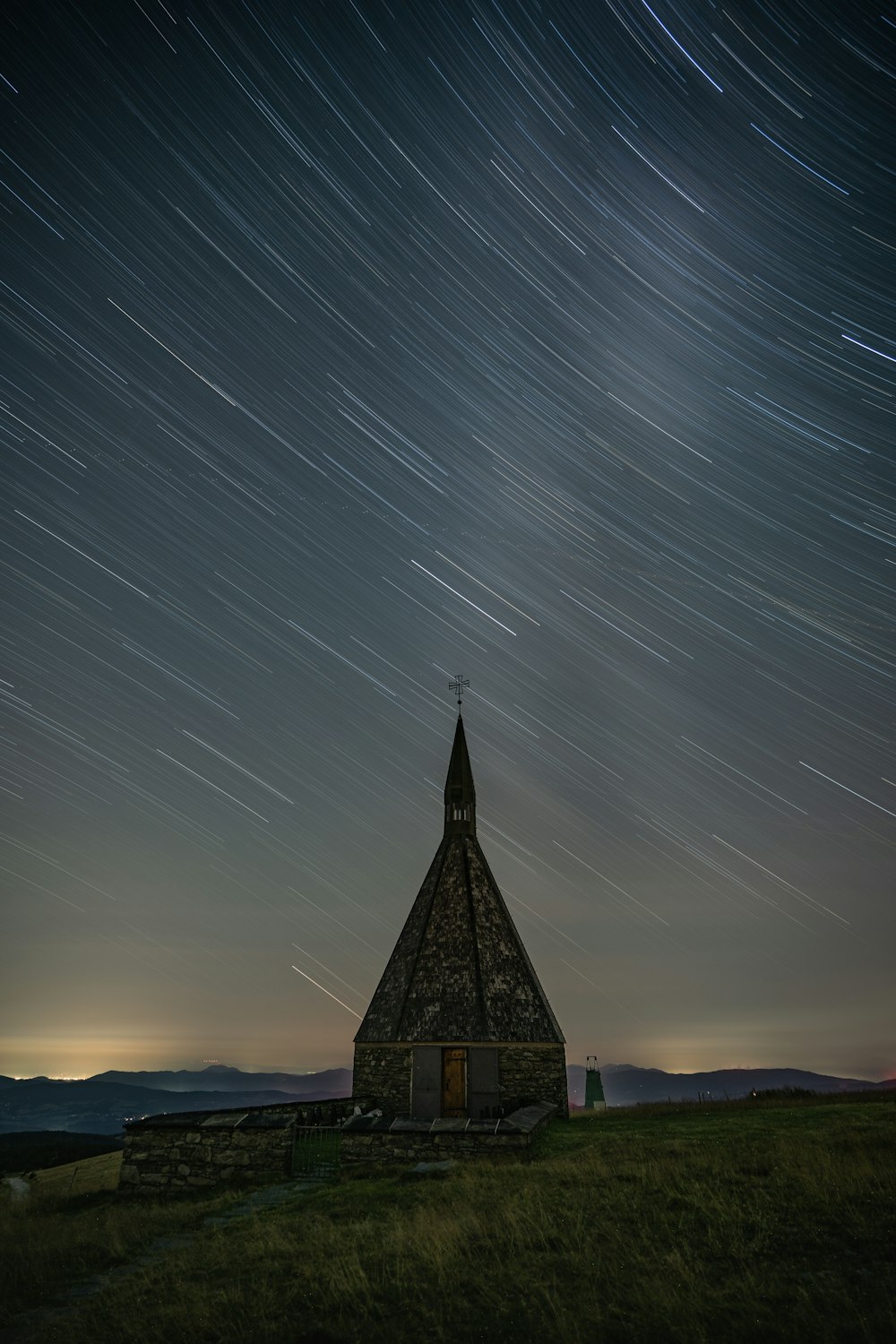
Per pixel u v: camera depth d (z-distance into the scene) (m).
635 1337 8.61
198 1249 12.91
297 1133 18.84
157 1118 19.81
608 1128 22.69
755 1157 15.81
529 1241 11.65
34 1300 11.30
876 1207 12.05
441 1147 18.38
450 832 32.66
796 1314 8.80
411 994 28.22
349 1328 9.30
